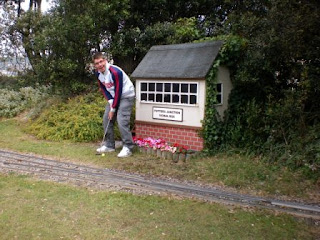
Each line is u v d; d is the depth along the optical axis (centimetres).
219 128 750
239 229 401
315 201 502
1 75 1562
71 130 895
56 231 384
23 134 952
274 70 791
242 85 804
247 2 1149
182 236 381
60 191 508
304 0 621
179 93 761
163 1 1239
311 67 683
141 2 1262
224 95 782
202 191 532
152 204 468
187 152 719
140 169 641
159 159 710
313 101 711
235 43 748
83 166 660
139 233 385
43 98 1185
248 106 761
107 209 447
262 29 742
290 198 513
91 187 536
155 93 804
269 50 712
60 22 1116
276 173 601
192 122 745
